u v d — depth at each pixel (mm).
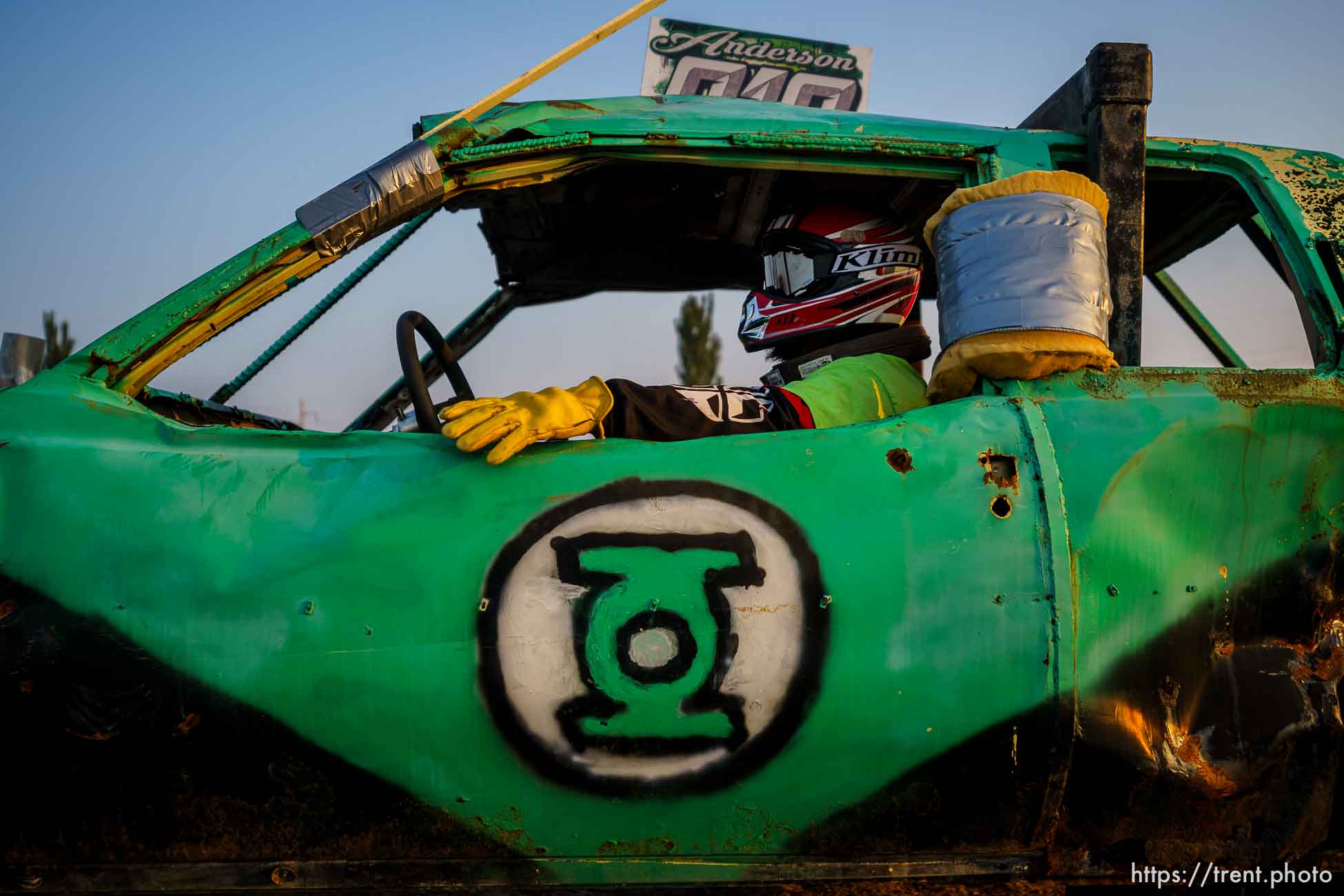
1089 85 1629
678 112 1683
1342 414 1462
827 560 1351
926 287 2562
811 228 1965
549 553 1349
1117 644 1373
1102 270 1502
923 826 1364
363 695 1314
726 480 1379
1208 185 2004
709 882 1368
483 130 1592
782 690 1329
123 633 1316
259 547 1343
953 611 1348
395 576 1335
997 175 1613
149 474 1373
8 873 1359
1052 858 1407
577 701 1324
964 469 1397
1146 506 1410
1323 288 1577
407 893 1378
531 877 1361
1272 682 1403
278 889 1366
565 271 2703
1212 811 1396
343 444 1411
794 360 1975
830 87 2266
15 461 1365
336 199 1511
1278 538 1435
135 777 1323
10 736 1316
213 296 1474
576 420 1429
